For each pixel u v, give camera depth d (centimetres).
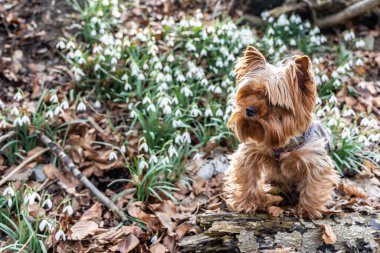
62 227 93
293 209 93
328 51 150
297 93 84
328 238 83
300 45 146
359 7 153
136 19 156
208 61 136
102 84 130
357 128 113
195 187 107
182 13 162
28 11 149
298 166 89
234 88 121
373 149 117
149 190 103
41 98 118
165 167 104
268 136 85
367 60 146
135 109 117
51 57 139
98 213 99
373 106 132
